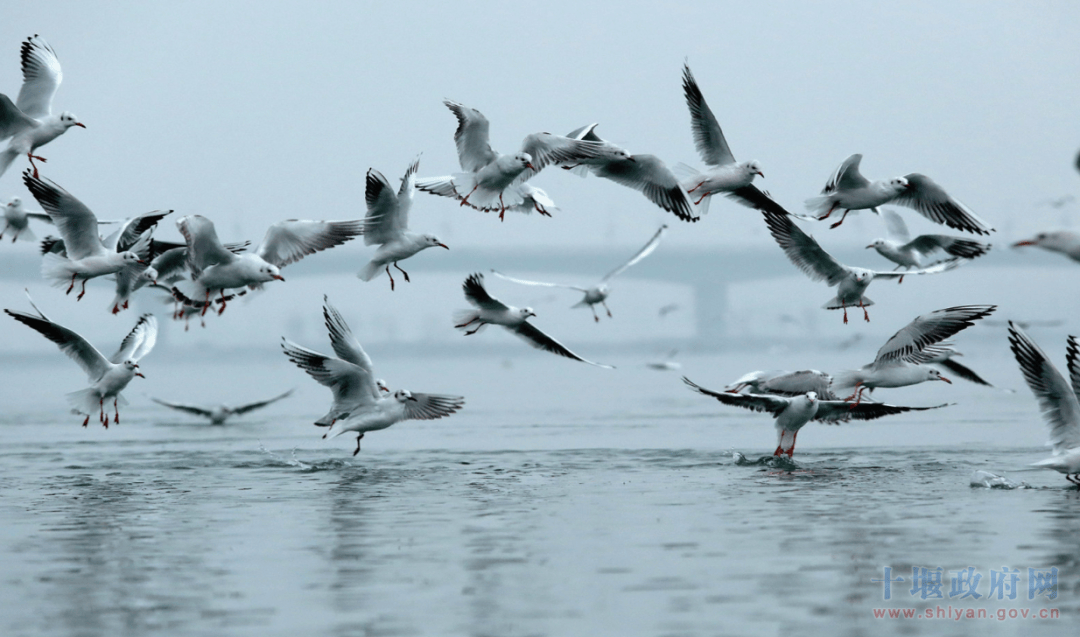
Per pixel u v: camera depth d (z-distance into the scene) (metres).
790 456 22.16
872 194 19.08
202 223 17.72
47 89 19.39
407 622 11.09
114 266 18.70
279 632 10.81
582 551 13.97
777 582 12.43
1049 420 16.69
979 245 21.45
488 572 12.97
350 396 20.53
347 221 18.97
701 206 18.56
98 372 20.02
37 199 18.52
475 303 22.56
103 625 11.09
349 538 14.85
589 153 18.34
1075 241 12.52
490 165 18.42
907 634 10.73
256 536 15.05
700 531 15.09
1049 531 14.73
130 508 17.36
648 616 11.24
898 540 14.34
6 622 11.22
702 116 18.72
